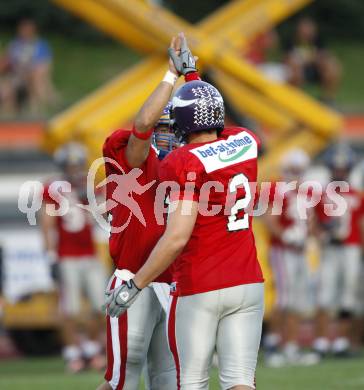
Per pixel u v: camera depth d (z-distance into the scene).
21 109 58.53
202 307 19.64
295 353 42.00
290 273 41.47
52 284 45.44
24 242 45.81
